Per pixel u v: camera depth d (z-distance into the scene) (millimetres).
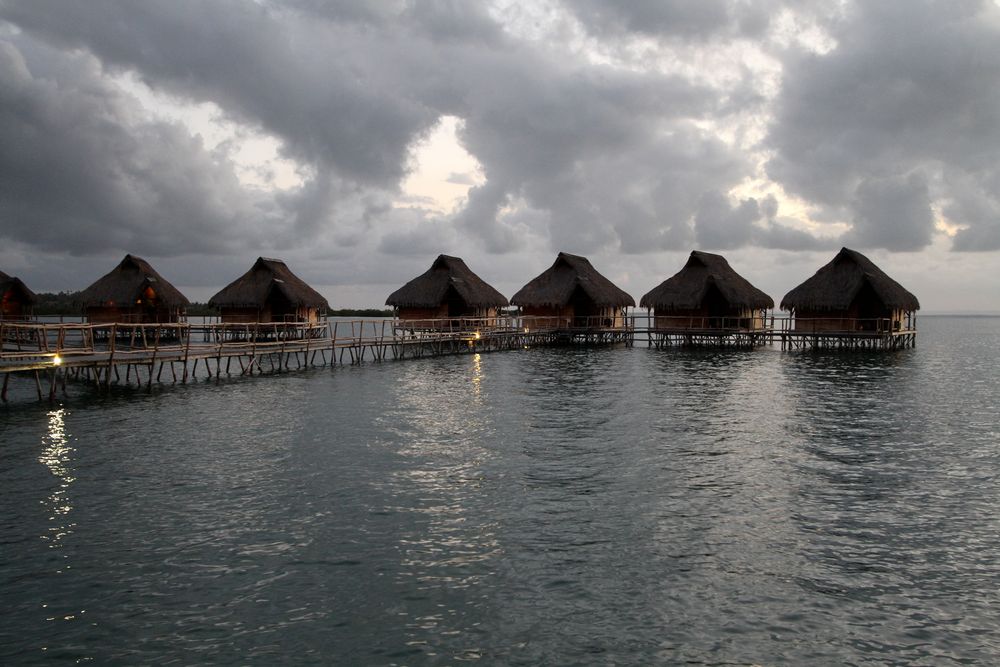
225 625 7887
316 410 21766
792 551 10047
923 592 8781
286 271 49812
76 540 10383
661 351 46625
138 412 21250
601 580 9055
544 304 50875
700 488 13102
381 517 11414
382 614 8141
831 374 32375
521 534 10656
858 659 7270
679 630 7812
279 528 10898
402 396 24984
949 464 14945
